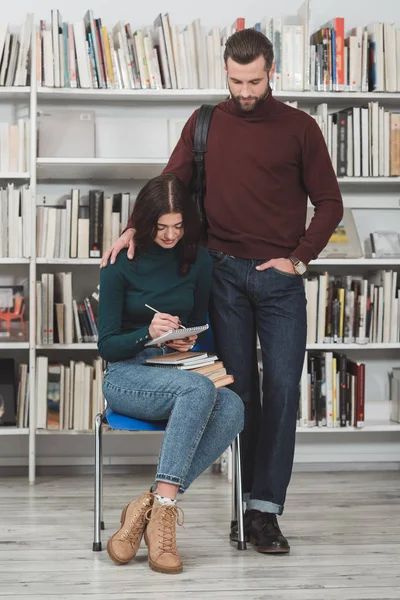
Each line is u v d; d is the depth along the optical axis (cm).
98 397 454
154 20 471
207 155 324
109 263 313
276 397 318
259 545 315
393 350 500
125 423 303
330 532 348
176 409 289
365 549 322
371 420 489
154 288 314
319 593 270
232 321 325
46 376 452
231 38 308
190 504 398
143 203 305
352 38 457
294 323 320
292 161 319
